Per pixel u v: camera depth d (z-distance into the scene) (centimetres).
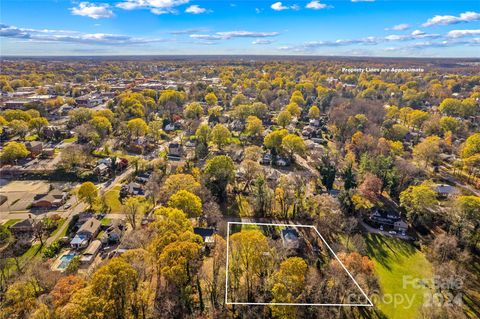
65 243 7725
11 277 6359
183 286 5703
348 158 12331
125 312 5150
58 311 4725
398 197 10025
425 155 12300
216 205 8762
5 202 9700
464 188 10881
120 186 10775
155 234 6975
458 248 7194
